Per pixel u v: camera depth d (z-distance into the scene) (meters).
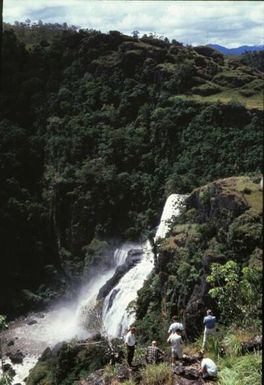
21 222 74.56
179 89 78.00
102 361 29.91
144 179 72.25
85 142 78.56
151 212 68.69
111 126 79.81
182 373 14.04
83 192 72.38
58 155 79.31
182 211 48.09
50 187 76.69
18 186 77.12
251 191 38.38
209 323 16.22
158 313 38.56
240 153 66.31
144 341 34.97
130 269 53.34
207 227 38.78
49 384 35.62
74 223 72.25
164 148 73.62
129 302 45.53
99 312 52.28
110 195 71.75
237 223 35.38
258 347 14.72
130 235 68.88
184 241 40.00
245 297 17.92
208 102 72.88
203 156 68.31
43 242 75.06
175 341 15.09
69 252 73.12
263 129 66.94
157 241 44.41
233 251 34.19
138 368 15.38
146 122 77.44
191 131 71.31
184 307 34.53
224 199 38.69
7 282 71.62
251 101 73.88
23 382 45.59
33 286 72.19
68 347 35.59
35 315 64.69
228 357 14.61
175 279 37.34
